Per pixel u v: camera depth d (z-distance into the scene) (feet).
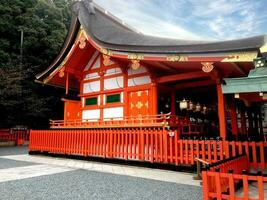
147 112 46.42
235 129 47.50
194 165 34.42
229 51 30.73
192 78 43.09
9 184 27.81
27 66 101.86
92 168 39.40
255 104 59.00
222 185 20.75
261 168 31.07
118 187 26.84
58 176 32.71
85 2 53.06
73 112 60.59
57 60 56.08
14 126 100.12
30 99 94.58
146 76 48.03
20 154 61.05
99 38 46.68
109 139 44.16
